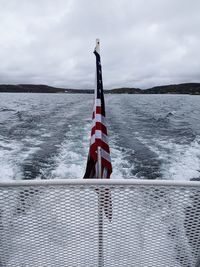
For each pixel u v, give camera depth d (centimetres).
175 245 172
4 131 1969
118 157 1310
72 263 176
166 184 161
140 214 167
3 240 169
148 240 172
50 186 163
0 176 1050
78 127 2091
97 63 331
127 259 176
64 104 4588
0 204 164
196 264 175
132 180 162
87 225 169
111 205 166
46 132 1917
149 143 1650
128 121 2589
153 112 3750
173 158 1314
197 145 1627
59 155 1313
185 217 166
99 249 175
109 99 6400
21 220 167
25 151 1390
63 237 172
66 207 166
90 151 294
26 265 175
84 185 163
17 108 4191
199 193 162
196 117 3475
